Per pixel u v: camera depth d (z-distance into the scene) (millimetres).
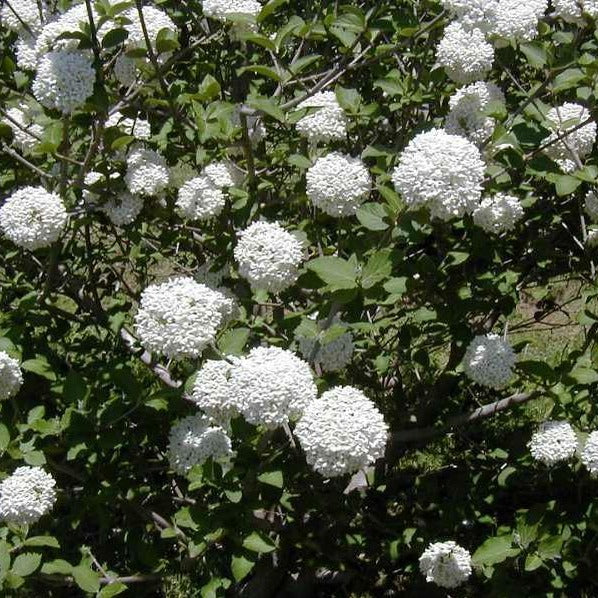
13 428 1454
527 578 1613
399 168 1333
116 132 1485
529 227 1743
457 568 1492
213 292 1323
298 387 1252
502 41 1525
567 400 1485
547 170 1482
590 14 1479
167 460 1644
